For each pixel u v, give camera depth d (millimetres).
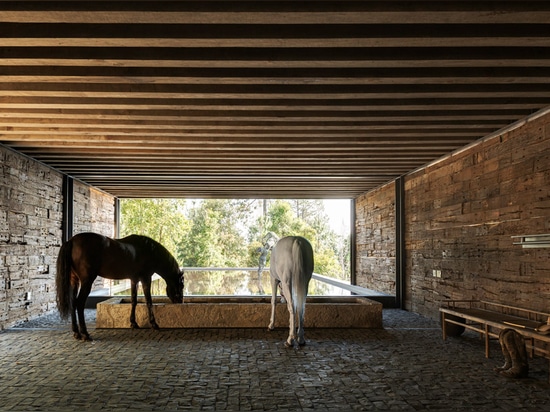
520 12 3174
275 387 4301
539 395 4098
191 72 4477
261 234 31812
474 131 6469
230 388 4262
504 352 4816
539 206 5453
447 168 7977
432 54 4027
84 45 3742
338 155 8094
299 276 5984
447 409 3750
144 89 4945
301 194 13430
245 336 6723
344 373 4781
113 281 14273
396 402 3906
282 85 4926
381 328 7430
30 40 3643
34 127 6402
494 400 3965
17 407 3748
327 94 4945
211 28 3588
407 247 9977
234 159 8422
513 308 5816
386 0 3146
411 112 5770
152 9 3174
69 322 7945
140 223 25141
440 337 6734
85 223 11344
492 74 4426
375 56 4023
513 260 5965
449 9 3164
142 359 5344
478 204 6910
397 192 10336
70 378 4574
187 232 28125
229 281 16188
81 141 7133
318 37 3588
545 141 5363
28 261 8086
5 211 7273
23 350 5809
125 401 3895
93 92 4938
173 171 9641
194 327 7352
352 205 14445
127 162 8680
